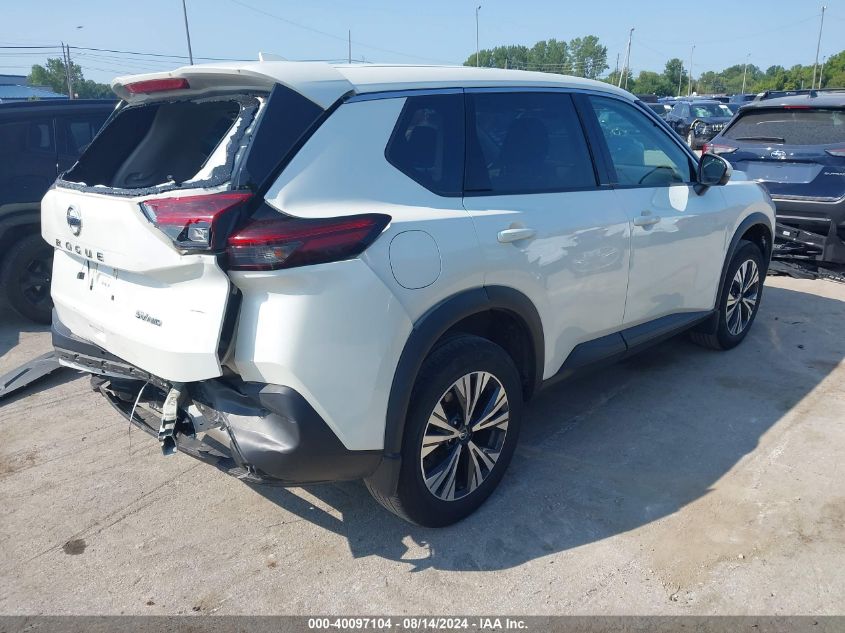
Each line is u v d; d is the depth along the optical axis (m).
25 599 2.65
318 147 2.49
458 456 2.94
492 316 3.19
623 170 3.79
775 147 6.79
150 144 2.99
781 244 6.90
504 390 3.07
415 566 2.80
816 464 3.48
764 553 2.82
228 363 2.40
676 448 3.67
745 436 3.79
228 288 2.33
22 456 3.71
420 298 2.61
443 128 2.92
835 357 4.88
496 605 2.59
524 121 3.29
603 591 2.64
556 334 3.36
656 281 3.98
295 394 2.37
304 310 2.34
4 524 3.12
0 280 5.78
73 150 6.00
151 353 2.54
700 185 4.32
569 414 4.09
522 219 3.04
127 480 3.47
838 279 6.75
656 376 4.61
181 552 2.91
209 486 3.40
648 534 2.97
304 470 2.45
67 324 3.18
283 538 3.00
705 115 21.42
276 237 2.28
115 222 2.56
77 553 2.91
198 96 2.83
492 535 2.98
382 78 2.79
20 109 5.73
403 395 2.59
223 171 2.37
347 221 2.43
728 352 5.03
